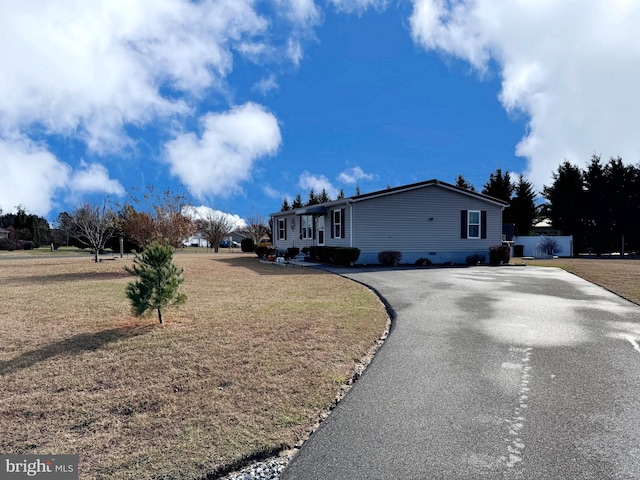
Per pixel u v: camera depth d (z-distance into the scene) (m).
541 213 34.25
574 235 30.09
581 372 4.01
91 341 4.80
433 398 3.39
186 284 10.09
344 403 3.30
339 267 15.71
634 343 5.04
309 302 7.54
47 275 11.84
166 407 3.15
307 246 21.97
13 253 29.81
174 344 4.71
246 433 2.79
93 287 9.20
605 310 7.09
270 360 4.25
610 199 29.11
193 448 2.59
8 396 3.29
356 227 17.19
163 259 5.66
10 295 8.05
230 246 42.47
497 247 18.45
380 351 4.71
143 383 3.59
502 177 34.56
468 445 2.64
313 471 2.38
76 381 3.61
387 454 2.54
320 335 5.22
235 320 5.97
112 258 20.59
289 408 3.17
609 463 2.43
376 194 17.23
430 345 4.96
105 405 3.16
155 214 14.47
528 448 2.60
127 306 6.90
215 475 2.35
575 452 2.55
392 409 3.19
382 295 8.57
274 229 27.25
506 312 6.89
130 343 4.74
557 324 6.04
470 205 19.16
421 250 18.22
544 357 4.48
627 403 3.28
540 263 18.91
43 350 4.45
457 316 6.57
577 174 30.20
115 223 18.89
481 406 3.23
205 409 3.13
